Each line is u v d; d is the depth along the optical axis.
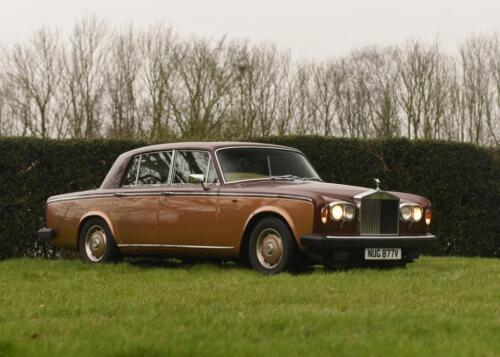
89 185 17.94
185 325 7.36
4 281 11.44
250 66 37.62
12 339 6.43
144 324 7.31
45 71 38.50
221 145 13.09
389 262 13.02
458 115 41.16
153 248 13.41
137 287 10.41
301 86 41.22
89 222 14.44
